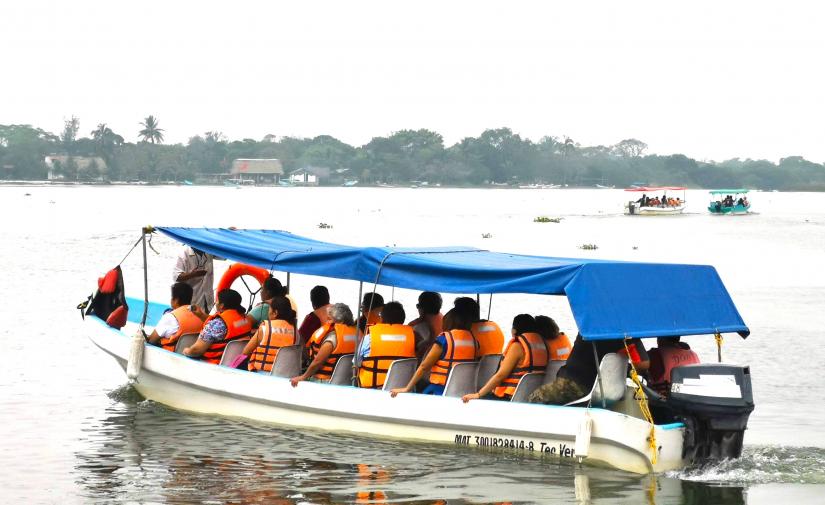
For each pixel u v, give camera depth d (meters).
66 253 50.81
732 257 55.25
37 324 26.08
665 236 76.50
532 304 32.75
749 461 13.25
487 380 14.37
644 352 12.87
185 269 18.95
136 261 46.12
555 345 13.71
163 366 16.41
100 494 11.59
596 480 12.13
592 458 12.57
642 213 127.19
